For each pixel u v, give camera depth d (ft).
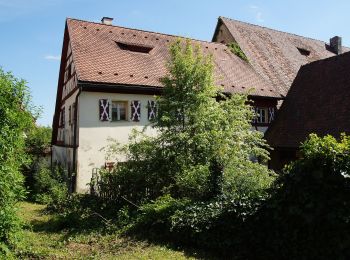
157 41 71.97
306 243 21.07
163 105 39.40
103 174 42.50
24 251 25.34
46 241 29.01
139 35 71.36
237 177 31.78
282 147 58.75
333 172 20.25
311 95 61.77
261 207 23.31
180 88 39.32
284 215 22.07
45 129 88.58
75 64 55.77
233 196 27.81
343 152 20.54
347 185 19.84
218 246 24.80
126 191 38.78
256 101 69.00
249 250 23.73
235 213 24.45
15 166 20.97
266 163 62.34
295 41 97.04
